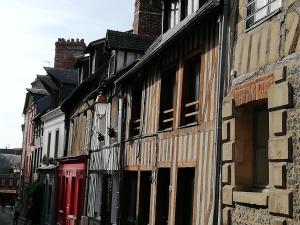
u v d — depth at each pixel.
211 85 7.89
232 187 6.41
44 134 27.64
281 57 5.57
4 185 70.75
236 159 6.43
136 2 16.53
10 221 34.88
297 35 5.24
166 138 9.81
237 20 6.91
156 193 10.06
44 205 25.92
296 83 5.20
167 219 9.89
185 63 9.24
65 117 22.45
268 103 5.64
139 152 11.55
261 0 6.29
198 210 7.89
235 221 6.34
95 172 16.25
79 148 19.33
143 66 11.16
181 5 10.97
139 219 11.18
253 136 6.52
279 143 5.34
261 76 5.94
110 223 13.76
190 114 8.77
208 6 7.43
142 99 11.76
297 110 5.14
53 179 23.92
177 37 9.08
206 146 7.85
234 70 6.75
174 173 9.17
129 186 12.77
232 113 6.55
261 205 5.68
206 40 8.26
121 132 13.27
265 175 6.16
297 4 5.29
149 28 16.20
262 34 6.07
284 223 5.20
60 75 25.16
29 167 33.97
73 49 29.84
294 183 5.10
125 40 15.27
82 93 19.41
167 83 10.49
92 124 17.28
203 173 7.86
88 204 17.03
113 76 13.88
